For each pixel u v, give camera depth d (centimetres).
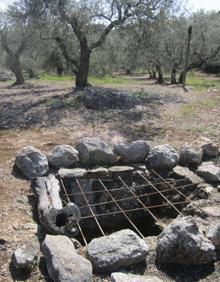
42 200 196
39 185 211
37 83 738
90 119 367
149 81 928
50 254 147
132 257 152
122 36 532
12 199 207
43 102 444
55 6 458
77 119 367
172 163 252
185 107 427
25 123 360
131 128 342
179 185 241
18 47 754
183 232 156
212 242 164
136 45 527
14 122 364
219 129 341
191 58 850
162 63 807
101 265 149
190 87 638
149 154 260
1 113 405
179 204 232
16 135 321
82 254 162
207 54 864
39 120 367
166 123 360
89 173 243
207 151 275
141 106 415
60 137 316
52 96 484
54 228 173
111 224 247
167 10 507
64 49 537
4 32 715
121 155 261
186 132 332
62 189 230
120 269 152
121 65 869
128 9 490
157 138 317
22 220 188
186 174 244
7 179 229
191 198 228
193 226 160
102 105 408
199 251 154
